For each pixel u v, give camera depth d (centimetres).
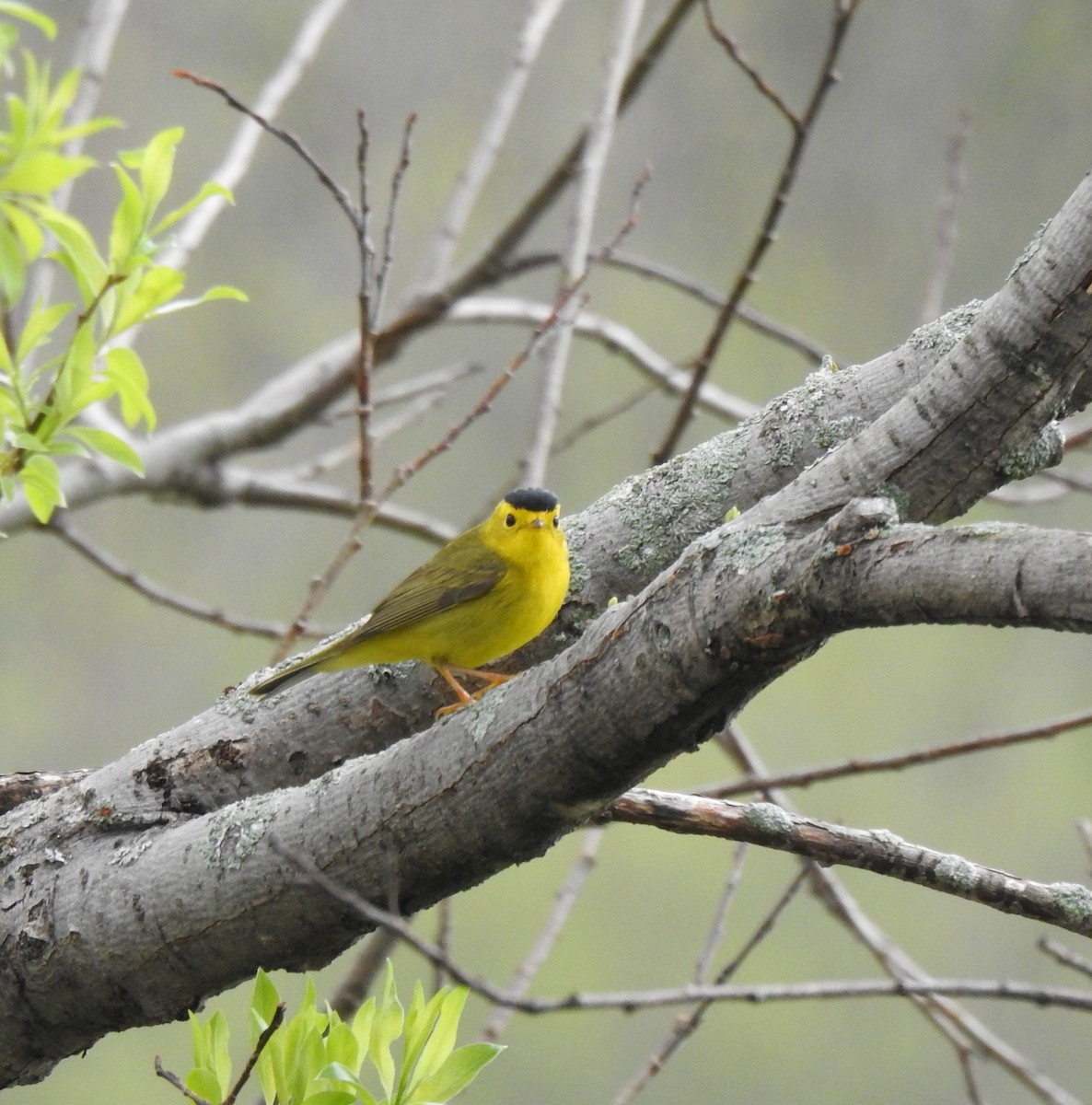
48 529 1086
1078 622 433
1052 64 2530
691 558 531
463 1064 580
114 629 2161
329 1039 568
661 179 2459
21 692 2098
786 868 2120
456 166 2411
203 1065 575
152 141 630
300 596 2203
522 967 845
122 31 2306
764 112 2498
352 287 2338
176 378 2222
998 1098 1992
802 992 714
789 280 2428
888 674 2219
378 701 736
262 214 2328
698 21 2498
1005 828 2130
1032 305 528
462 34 2466
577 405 2300
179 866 622
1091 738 2175
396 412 2255
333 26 2423
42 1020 654
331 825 594
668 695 527
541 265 1245
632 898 2089
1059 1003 718
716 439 756
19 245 589
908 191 2491
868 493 558
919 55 2542
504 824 569
